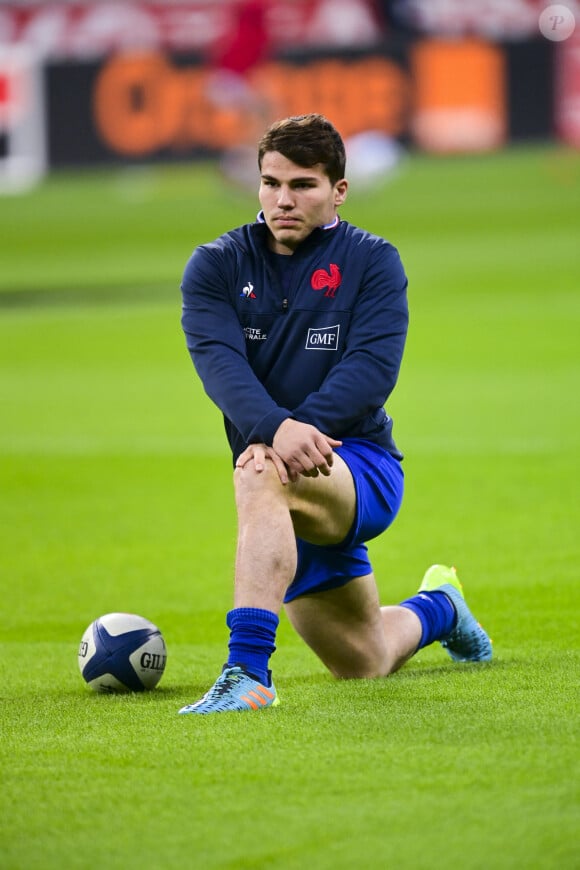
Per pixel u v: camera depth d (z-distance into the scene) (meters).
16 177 138.75
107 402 49.41
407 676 15.91
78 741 12.41
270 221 15.23
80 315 76.12
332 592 15.61
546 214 112.75
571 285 80.81
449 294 79.44
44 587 24.86
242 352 15.23
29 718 13.91
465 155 136.88
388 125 135.88
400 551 26.81
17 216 123.88
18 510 32.25
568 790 10.36
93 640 16.23
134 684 16.14
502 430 40.78
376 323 15.15
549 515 29.48
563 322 67.44
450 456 36.94
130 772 11.27
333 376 14.90
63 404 49.06
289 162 15.01
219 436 42.28
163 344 65.38
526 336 63.38
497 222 110.50
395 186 128.75
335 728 12.40
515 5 132.50
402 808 10.16
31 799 10.66
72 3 136.12
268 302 15.44
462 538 27.67
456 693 14.09
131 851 9.57
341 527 14.89
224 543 28.61
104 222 118.88
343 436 15.40
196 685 16.88
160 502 32.97
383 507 15.38
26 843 9.76
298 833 9.77
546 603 21.89
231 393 14.59
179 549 28.05
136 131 138.12
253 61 128.12
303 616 16.00
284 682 16.50
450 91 135.00
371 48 134.50
